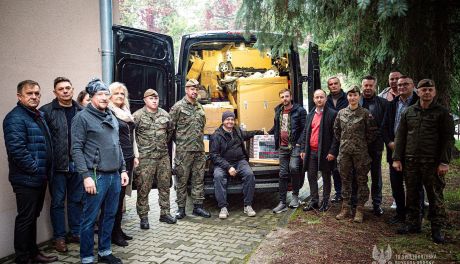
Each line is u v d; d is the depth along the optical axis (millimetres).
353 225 4164
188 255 3590
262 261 3281
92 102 3246
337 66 6051
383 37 4578
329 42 6559
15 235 3367
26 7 3756
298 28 4117
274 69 6180
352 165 4316
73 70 4289
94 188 3148
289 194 6043
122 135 3986
